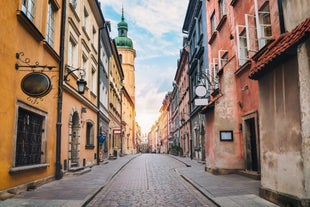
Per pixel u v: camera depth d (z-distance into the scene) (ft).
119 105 146.20
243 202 25.34
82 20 59.98
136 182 42.37
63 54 45.03
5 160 27.40
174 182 42.06
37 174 35.70
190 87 102.22
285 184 22.99
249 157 43.60
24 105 31.37
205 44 73.82
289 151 22.45
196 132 91.71
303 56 20.90
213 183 37.37
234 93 47.14
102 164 75.41
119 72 141.69
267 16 37.63
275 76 24.63
